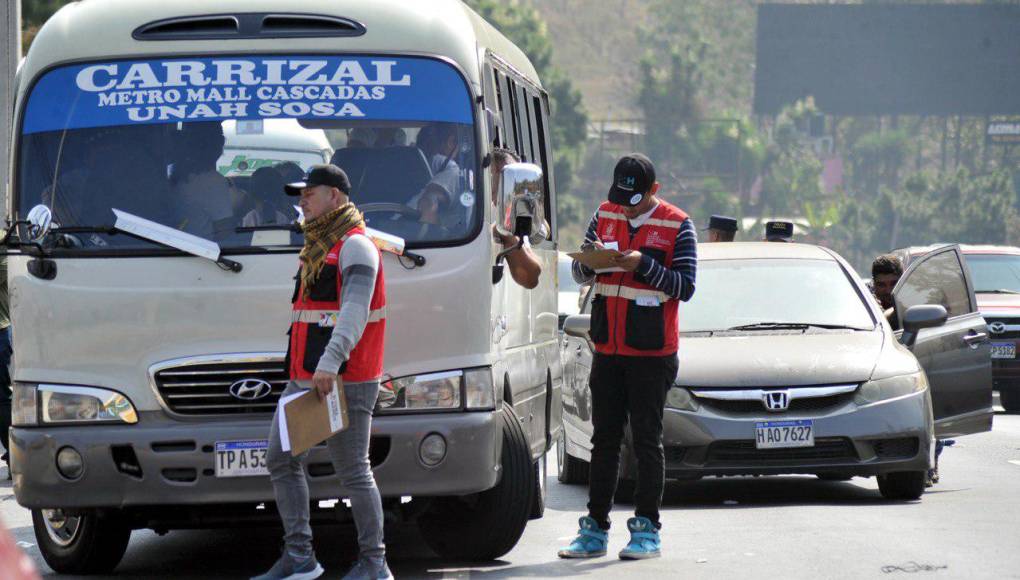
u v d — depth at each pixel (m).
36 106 24.23
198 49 24.31
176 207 23.64
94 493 23.31
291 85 24.17
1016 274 67.69
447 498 25.12
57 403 23.50
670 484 36.41
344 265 21.11
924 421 31.64
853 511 30.11
